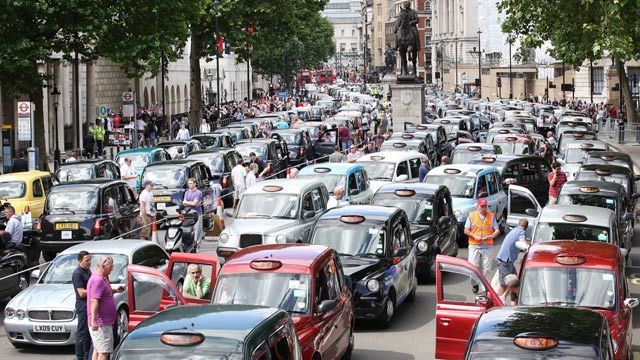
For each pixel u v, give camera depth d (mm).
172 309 12633
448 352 16562
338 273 17766
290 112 80312
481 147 41125
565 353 11758
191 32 73500
